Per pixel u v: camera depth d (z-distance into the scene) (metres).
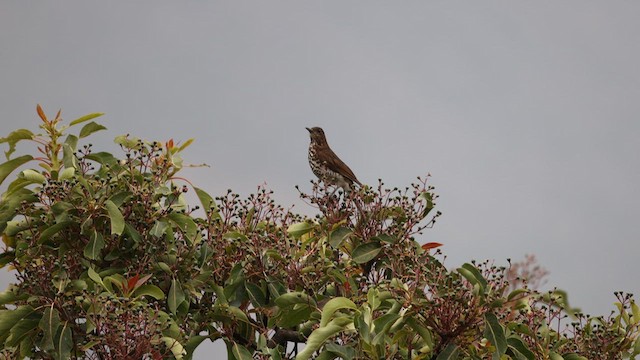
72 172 13.77
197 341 13.39
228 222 14.62
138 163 14.34
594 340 13.70
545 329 13.42
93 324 12.30
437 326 12.08
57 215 13.45
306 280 14.23
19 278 13.61
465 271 11.87
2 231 13.71
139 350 12.16
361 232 14.95
